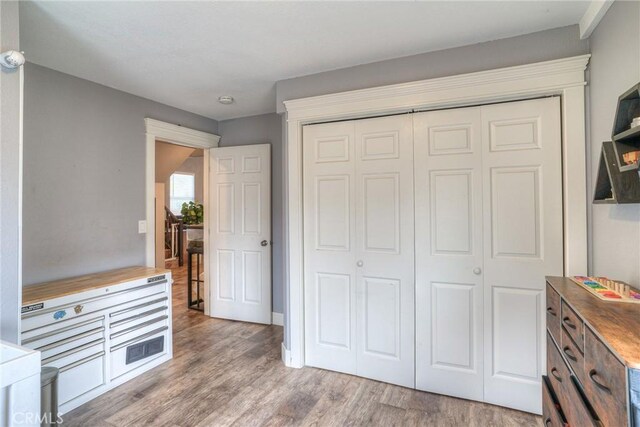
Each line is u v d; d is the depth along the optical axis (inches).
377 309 95.7
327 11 68.5
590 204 72.5
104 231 108.7
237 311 148.8
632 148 51.6
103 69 96.5
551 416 58.1
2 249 60.2
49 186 94.7
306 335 105.2
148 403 84.8
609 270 64.2
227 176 149.7
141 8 66.7
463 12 69.1
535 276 79.1
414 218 90.8
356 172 97.7
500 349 82.7
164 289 108.2
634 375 29.6
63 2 64.2
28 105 90.3
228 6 66.4
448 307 87.7
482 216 83.9
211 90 115.0
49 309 78.5
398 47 84.5
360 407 83.0
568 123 74.3
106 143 109.5
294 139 103.2
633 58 53.6
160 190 228.7
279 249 142.5
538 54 77.0
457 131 86.2
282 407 83.1
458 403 84.4
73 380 82.7
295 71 99.0
